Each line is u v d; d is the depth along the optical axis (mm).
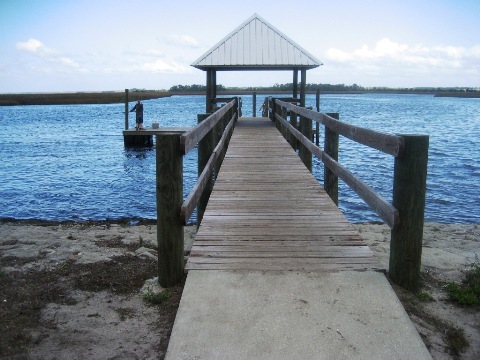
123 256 5613
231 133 13836
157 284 4273
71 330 3549
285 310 3174
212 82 19422
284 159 9211
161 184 4027
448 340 3355
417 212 3828
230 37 18500
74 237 7242
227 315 3129
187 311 3186
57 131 39188
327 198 6047
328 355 2730
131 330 3541
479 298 3992
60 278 4707
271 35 18578
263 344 2832
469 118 56500
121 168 19094
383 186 14750
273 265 3832
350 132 5121
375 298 3316
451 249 6250
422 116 60812
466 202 12164
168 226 4078
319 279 3586
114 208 12055
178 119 54000
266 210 5473
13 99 125875
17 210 11922
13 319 3727
